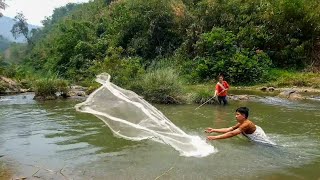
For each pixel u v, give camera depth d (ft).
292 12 85.30
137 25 104.53
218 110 41.09
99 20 140.46
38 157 22.26
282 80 70.79
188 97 47.37
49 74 78.23
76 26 119.75
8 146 24.93
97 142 25.77
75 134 28.45
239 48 80.64
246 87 71.20
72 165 20.62
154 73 50.16
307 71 78.84
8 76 75.05
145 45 99.40
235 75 75.92
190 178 18.34
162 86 47.21
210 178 18.34
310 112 39.63
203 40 84.79
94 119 35.01
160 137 24.98
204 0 96.37
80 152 23.29
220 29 84.53
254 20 88.02
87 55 106.52
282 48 83.71
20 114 38.32
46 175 18.98
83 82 75.82
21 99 52.34
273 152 22.95
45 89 52.13
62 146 24.82
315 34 84.28
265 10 87.56
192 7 102.68
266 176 18.65
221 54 79.77
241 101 49.42
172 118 35.63
